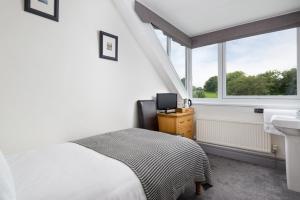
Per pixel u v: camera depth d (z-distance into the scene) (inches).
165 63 119.7
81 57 79.7
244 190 76.0
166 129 111.8
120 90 98.5
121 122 99.0
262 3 88.9
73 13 76.4
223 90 126.4
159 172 51.2
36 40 65.3
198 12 99.7
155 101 116.0
